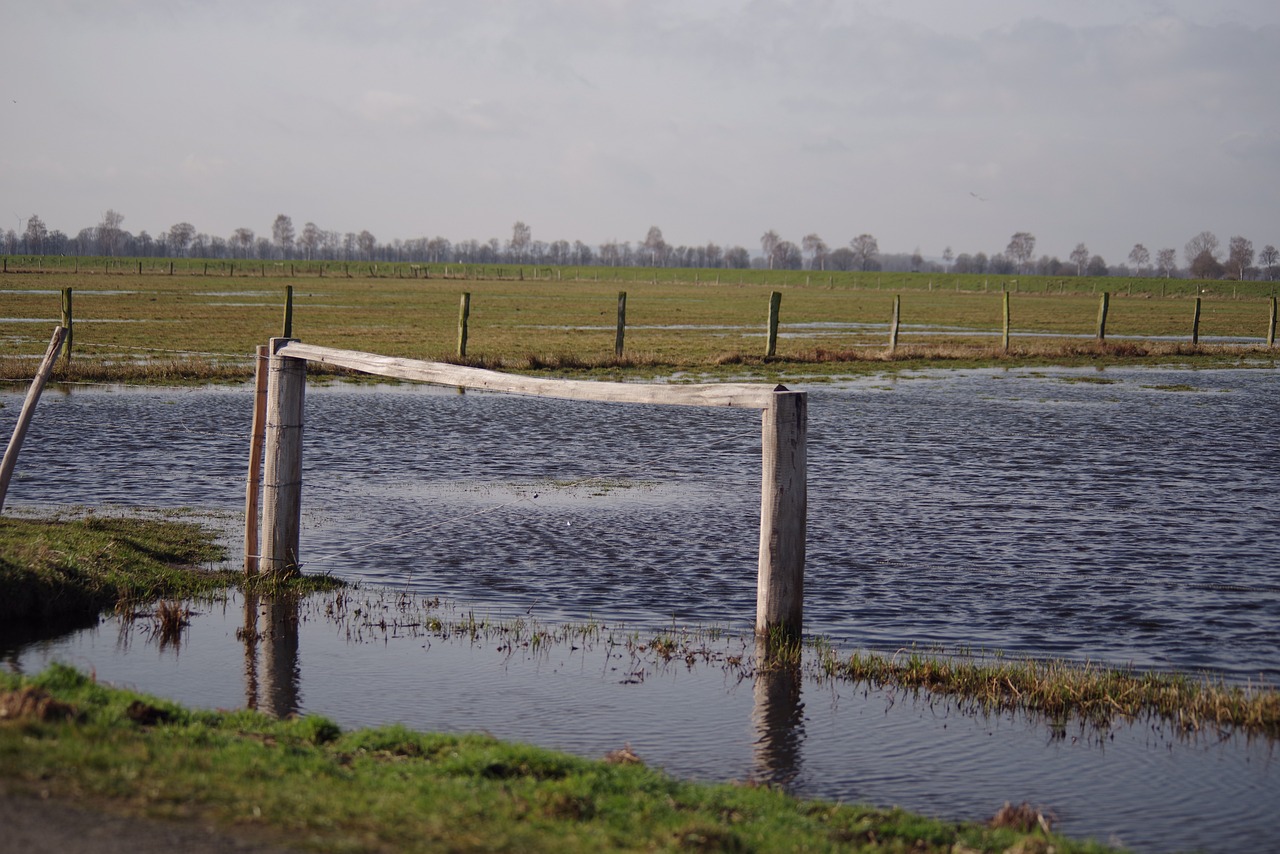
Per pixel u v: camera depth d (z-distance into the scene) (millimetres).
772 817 6688
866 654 11203
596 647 11289
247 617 11914
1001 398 34688
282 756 6816
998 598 13188
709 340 55000
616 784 6844
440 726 8992
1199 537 16312
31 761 6016
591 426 27578
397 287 117875
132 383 32906
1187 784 8250
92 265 175250
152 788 5875
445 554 14891
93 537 13547
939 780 8266
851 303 111562
